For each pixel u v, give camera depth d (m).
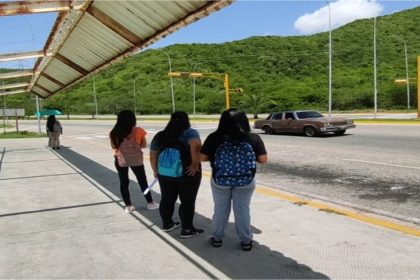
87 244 5.41
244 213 4.93
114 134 6.87
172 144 5.48
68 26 9.99
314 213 6.50
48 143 22.41
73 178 10.62
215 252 4.98
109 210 7.10
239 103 77.12
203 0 6.80
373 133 21.98
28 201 8.05
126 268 4.61
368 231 5.58
